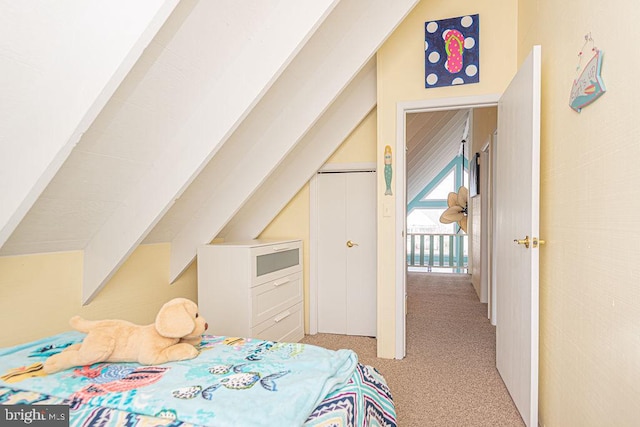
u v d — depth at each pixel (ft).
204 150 6.79
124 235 7.34
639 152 3.57
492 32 9.21
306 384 4.45
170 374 4.86
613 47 4.10
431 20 9.61
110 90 4.81
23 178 5.18
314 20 6.12
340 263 12.12
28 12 4.27
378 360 9.81
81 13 4.67
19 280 6.53
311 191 12.23
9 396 4.39
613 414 4.03
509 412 7.11
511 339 7.66
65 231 6.86
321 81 8.83
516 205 7.33
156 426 3.77
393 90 9.87
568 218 5.45
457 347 10.76
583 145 4.92
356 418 4.36
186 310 5.78
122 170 6.72
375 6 8.46
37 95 4.99
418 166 23.71
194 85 6.36
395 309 9.90
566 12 5.60
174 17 5.07
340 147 11.93
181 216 9.30
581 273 4.95
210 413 3.85
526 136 6.63
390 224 9.94
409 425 6.68
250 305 9.19
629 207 3.76
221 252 9.43
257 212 11.98
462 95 9.37
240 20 5.98
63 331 7.24
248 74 6.47
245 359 5.44
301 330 11.78
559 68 5.90
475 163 18.22
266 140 9.19
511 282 7.67
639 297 3.55
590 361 4.65
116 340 5.26
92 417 3.98
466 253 25.23
